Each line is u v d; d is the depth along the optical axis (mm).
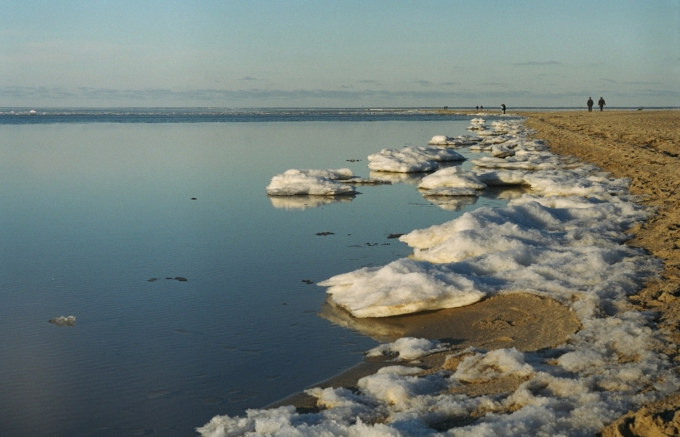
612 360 5598
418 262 8484
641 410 4449
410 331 7094
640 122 39219
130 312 8086
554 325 6672
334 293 8516
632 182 16453
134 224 13352
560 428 4434
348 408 5062
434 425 4719
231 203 15922
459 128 53250
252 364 6465
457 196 16922
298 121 67188
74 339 7207
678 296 7320
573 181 16641
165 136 39625
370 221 13641
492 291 7770
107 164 23969
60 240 11969
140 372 6324
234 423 5082
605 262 8586
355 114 98000
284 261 10438
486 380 5438
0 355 6777
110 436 5176
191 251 11141
